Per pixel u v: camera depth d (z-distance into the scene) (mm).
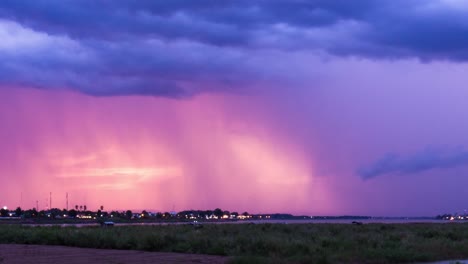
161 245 40656
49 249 40938
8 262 31625
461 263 31500
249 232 55531
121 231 55688
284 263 29984
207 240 40500
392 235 49969
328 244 39688
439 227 73250
